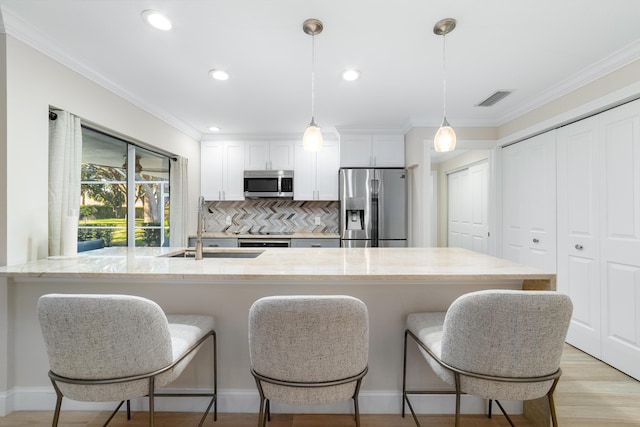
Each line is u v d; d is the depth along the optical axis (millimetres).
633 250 2104
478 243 4672
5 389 1697
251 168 4418
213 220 4711
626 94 2092
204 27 1859
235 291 1748
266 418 1698
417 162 3662
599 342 2363
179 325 1513
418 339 1477
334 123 3857
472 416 1761
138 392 1200
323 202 4703
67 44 2025
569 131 2650
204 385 1777
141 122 3047
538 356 1126
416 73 2461
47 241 1979
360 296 1752
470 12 1714
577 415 1739
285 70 2414
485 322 1120
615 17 1747
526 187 3205
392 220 3969
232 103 3141
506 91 2803
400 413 1771
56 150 2072
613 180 2244
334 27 1859
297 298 1121
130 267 1632
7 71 1739
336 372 1173
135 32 1903
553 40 1981
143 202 3381
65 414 1736
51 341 1146
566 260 2678
